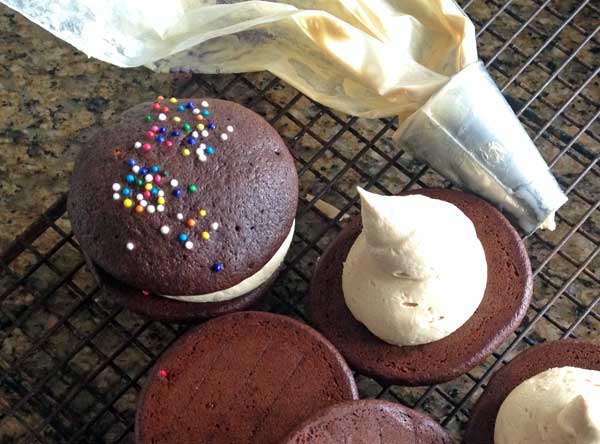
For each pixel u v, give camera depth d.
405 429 0.21
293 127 0.29
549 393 0.21
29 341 0.27
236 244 0.22
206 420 0.22
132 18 0.26
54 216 0.27
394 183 0.28
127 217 0.22
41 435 0.25
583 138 0.28
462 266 0.22
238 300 0.24
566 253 0.27
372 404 0.21
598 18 0.30
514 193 0.25
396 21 0.26
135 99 0.30
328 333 0.23
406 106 0.26
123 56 0.27
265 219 0.23
